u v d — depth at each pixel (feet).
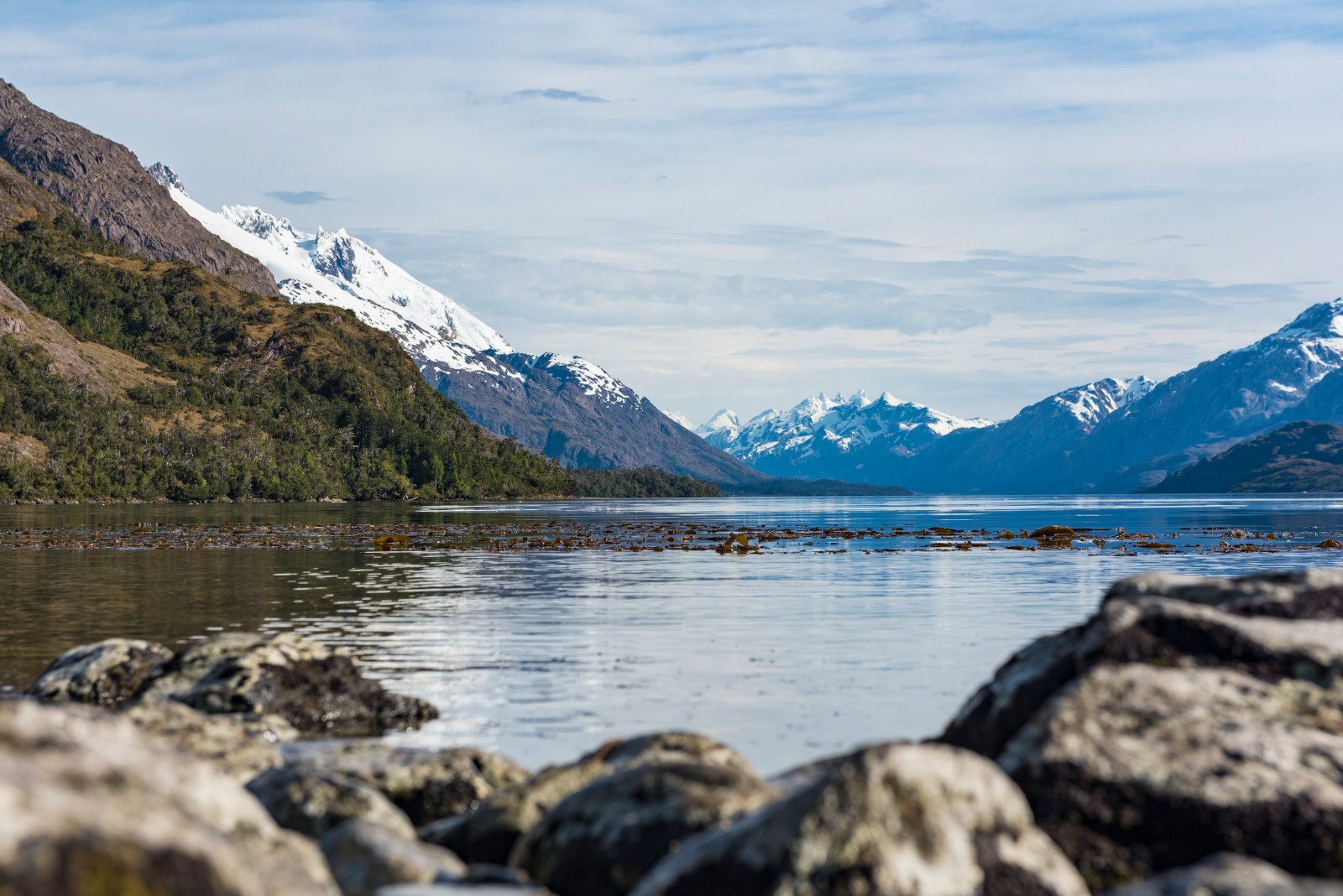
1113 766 27.04
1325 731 28.19
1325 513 467.93
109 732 22.50
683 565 168.14
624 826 26.61
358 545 215.31
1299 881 21.34
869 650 80.23
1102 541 240.73
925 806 22.08
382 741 51.29
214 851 17.39
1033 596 119.65
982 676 69.26
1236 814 25.59
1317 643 31.53
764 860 21.58
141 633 86.43
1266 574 37.76
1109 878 25.50
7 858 14.98
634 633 89.40
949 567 164.25
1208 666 31.40
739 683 66.80
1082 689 29.71
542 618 98.58
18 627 89.45
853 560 179.63
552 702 60.80
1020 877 22.06
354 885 25.50
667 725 55.11
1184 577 38.55
